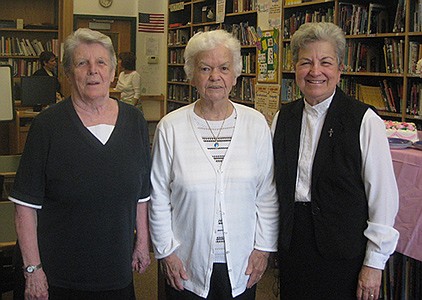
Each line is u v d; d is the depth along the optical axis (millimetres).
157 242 2014
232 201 1938
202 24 7859
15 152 5965
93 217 1852
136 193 1929
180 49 8859
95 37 1845
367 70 4711
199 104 2025
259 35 6062
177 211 1980
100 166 1829
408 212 2166
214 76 1904
